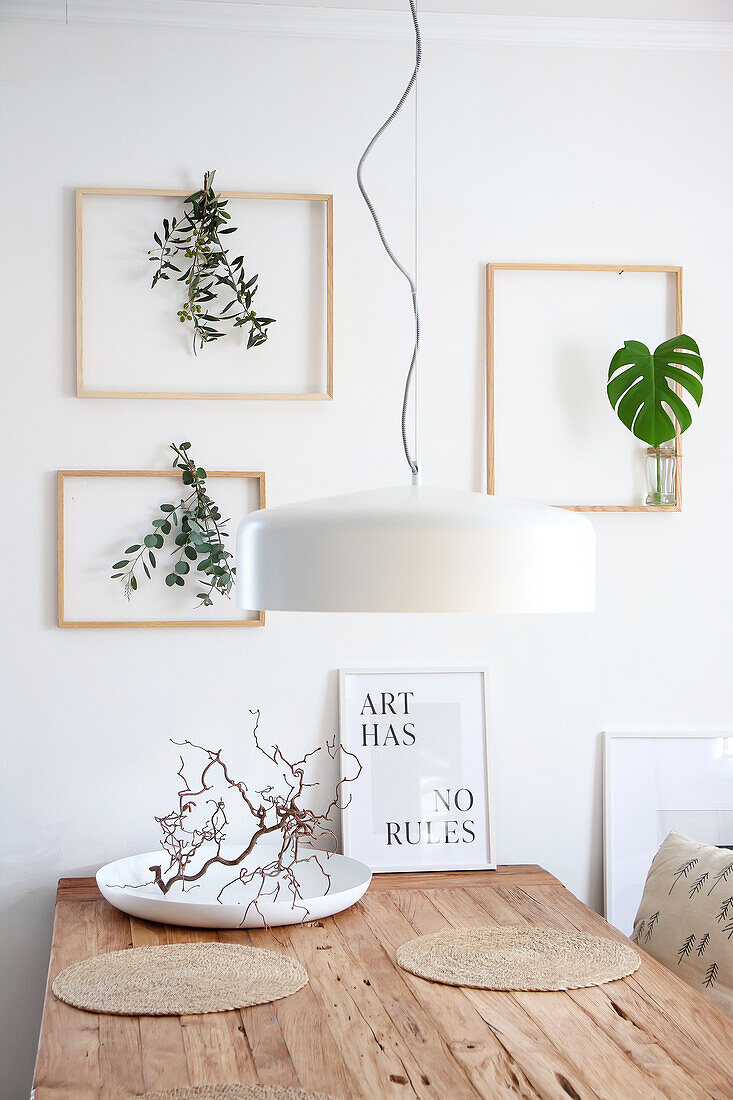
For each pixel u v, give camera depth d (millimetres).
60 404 2480
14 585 2463
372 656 2580
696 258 2699
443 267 2615
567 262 2658
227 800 2520
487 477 2602
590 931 2027
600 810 2658
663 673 2678
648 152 2688
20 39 2475
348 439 2574
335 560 1163
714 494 2699
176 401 2518
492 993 1715
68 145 2490
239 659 2533
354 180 2584
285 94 2566
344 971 1814
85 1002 1661
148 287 2512
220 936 2006
